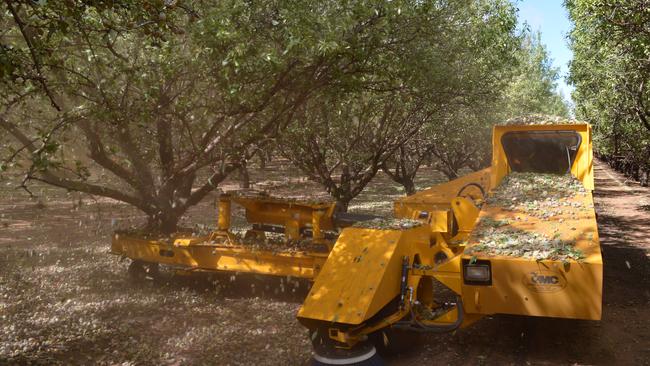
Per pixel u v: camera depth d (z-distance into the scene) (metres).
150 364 5.77
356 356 5.21
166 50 7.13
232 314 7.56
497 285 5.54
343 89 9.45
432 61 10.47
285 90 9.15
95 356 5.96
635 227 16.17
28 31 6.26
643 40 11.47
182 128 8.65
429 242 6.57
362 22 8.56
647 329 6.98
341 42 7.67
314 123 12.91
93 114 7.02
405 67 9.59
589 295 5.24
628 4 10.84
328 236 8.26
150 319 7.31
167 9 5.58
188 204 9.34
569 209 6.54
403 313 5.68
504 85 15.06
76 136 8.30
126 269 9.96
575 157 7.50
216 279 8.98
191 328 6.95
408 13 8.80
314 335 5.40
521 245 5.66
